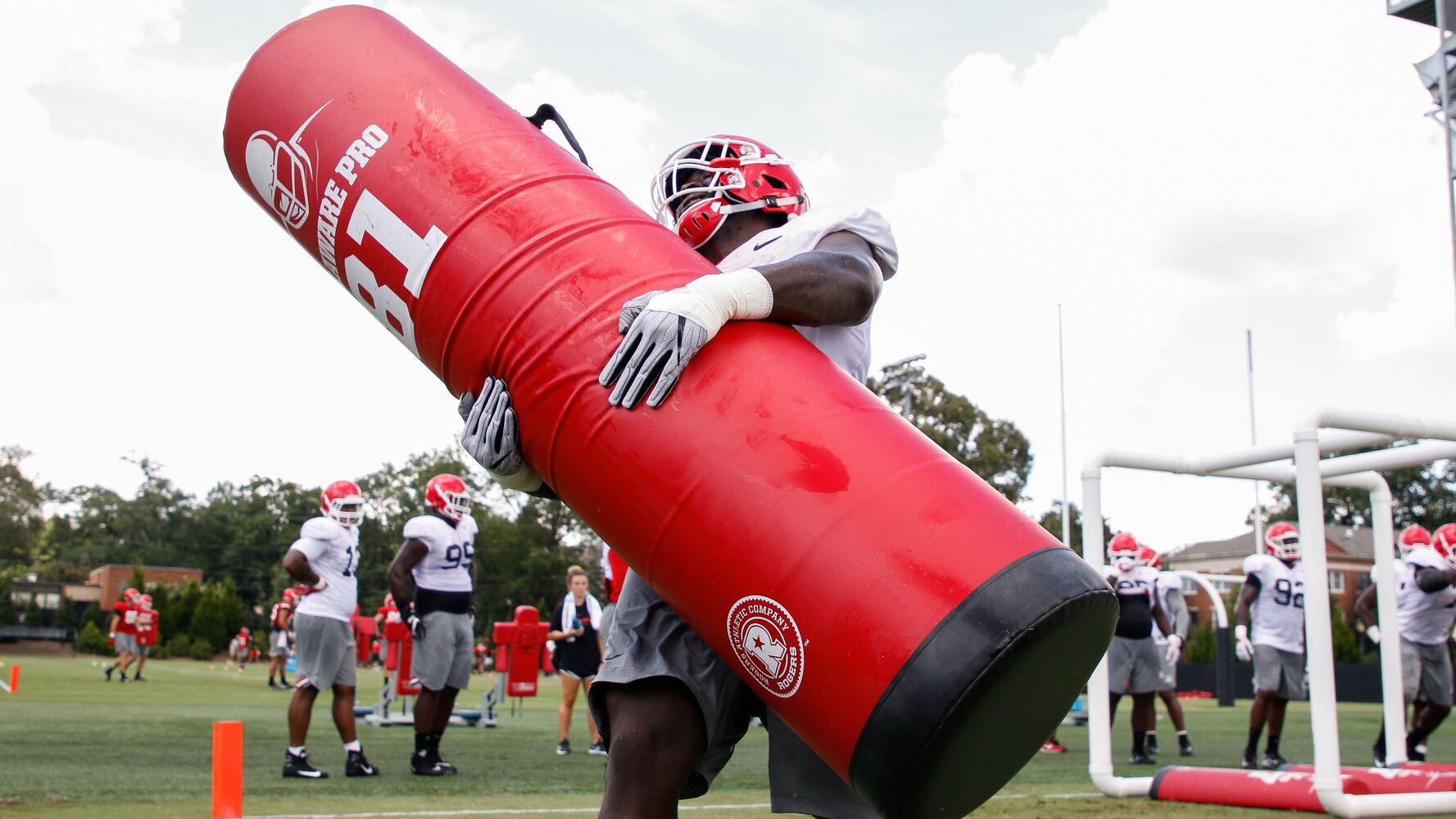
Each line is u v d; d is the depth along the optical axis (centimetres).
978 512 173
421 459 7912
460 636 669
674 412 180
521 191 202
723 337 186
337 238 219
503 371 197
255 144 230
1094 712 561
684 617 191
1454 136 859
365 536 7825
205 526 8419
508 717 1298
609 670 212
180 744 781
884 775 169
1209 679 2753
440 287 202
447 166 206
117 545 8581
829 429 177
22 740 802
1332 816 477
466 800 532
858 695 166
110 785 553
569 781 635
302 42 228
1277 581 796
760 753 833
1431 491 5006
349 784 602
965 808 184
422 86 216
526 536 6888
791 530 170
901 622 165
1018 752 180
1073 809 504
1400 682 616
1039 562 170
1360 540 5062
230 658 4781
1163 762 843
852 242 213
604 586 761
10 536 8600
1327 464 623
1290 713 1719
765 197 231
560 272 194
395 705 1388
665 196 240
